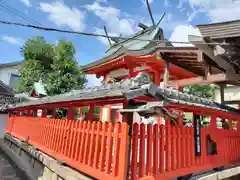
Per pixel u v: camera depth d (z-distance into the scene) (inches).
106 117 485.7
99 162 171.2
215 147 234.8
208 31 182.1
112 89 157.3
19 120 483.2
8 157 456.1
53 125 277.7
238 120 295.7
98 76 513.0
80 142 203.5
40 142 311.4
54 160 244.1
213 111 210.2
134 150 146.0
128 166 140.9
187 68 297.7
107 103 182.5
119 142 149.9
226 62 205.0
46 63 890.1
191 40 190.4
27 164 340.5
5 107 590.2
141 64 376.2
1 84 770.8
